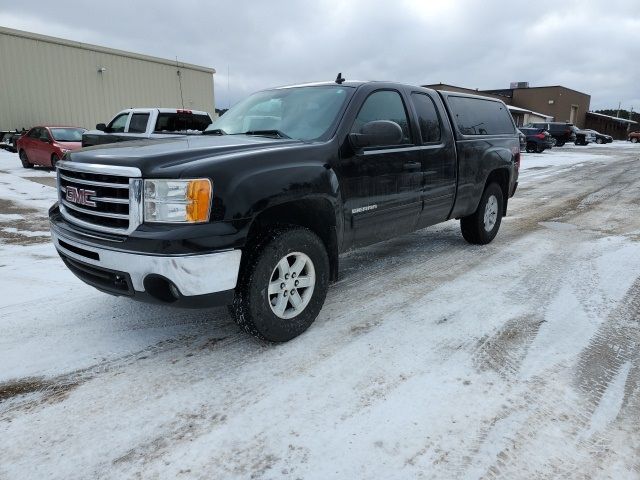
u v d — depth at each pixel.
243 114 4.27
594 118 62.16
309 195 3.12
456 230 6.80
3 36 20.23
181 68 27.42
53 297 3.96
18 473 2.01
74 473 2.02
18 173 13.79
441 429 2.30
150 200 2.62
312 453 2.14
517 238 6.30
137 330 3.36
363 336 3.30
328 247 3.52
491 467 2.06
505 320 3.57
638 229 6.84
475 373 2.81
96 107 23.70
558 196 10.30
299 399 2.55
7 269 4.71
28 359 2.94
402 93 4.30
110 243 2.71
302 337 3.28
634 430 2.30
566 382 2.72
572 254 5.45
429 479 1.99
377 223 3.90
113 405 2.49
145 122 10.88
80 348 3.09
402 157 4.04
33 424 2.33
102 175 2.79
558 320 3.57
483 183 5.37
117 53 24.14
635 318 3.62
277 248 2.96
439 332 3.37
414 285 4.37
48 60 21.72
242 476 2.01
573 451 2.15
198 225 2.62
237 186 2.73
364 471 2.03
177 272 2.58
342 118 3.58
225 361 2.95
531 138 26.45
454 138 4.86
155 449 2.17
